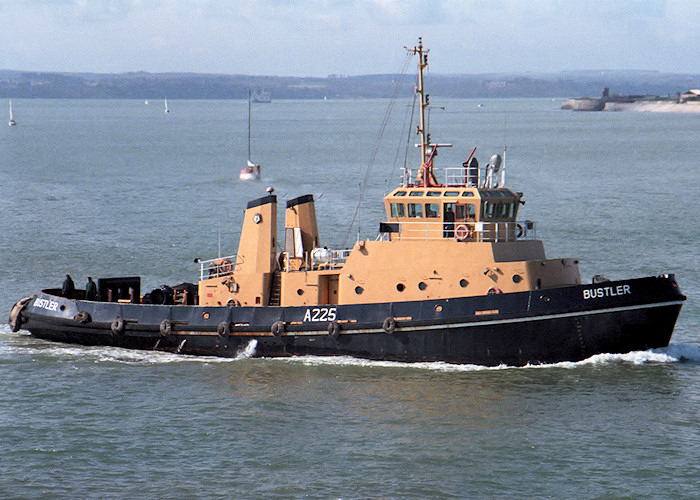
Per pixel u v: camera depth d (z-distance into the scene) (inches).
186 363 5570.9
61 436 4473.4
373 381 5132.9
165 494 3895.2
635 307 5118.1
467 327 5201.8
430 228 5433.1
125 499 3855.8
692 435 4424.2
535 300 5123.0
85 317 5890.8
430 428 4520.2
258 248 5708.7
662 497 3858.3
